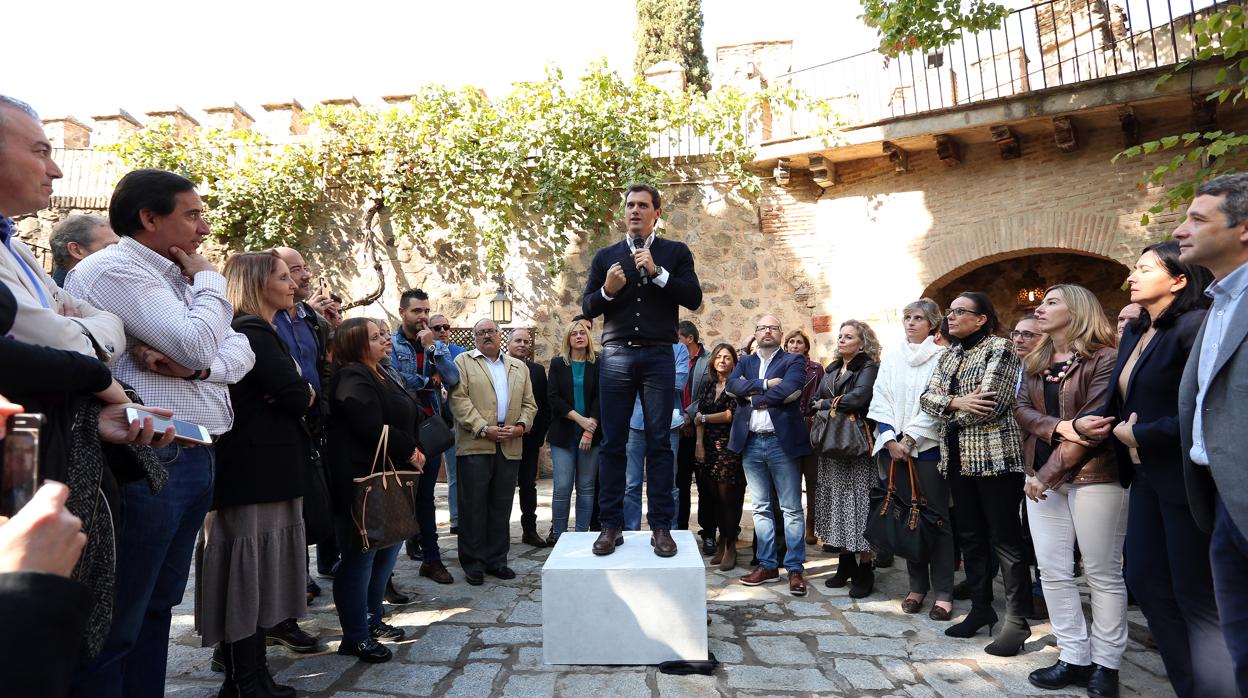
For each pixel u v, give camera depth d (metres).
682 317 9.51
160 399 2.13
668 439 3.52
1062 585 3.00
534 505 5.73
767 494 4.63
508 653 3.29
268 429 2.64
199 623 2.64
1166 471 2.38
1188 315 2.43
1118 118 7.63
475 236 9.98
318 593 4.23
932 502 3.81
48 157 1.75
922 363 3.95
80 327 1.65
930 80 8.79
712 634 3.59
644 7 18.80
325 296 4.58
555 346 9.76
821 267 9.30
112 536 1.58
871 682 2.97
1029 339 3.86
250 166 10.20
